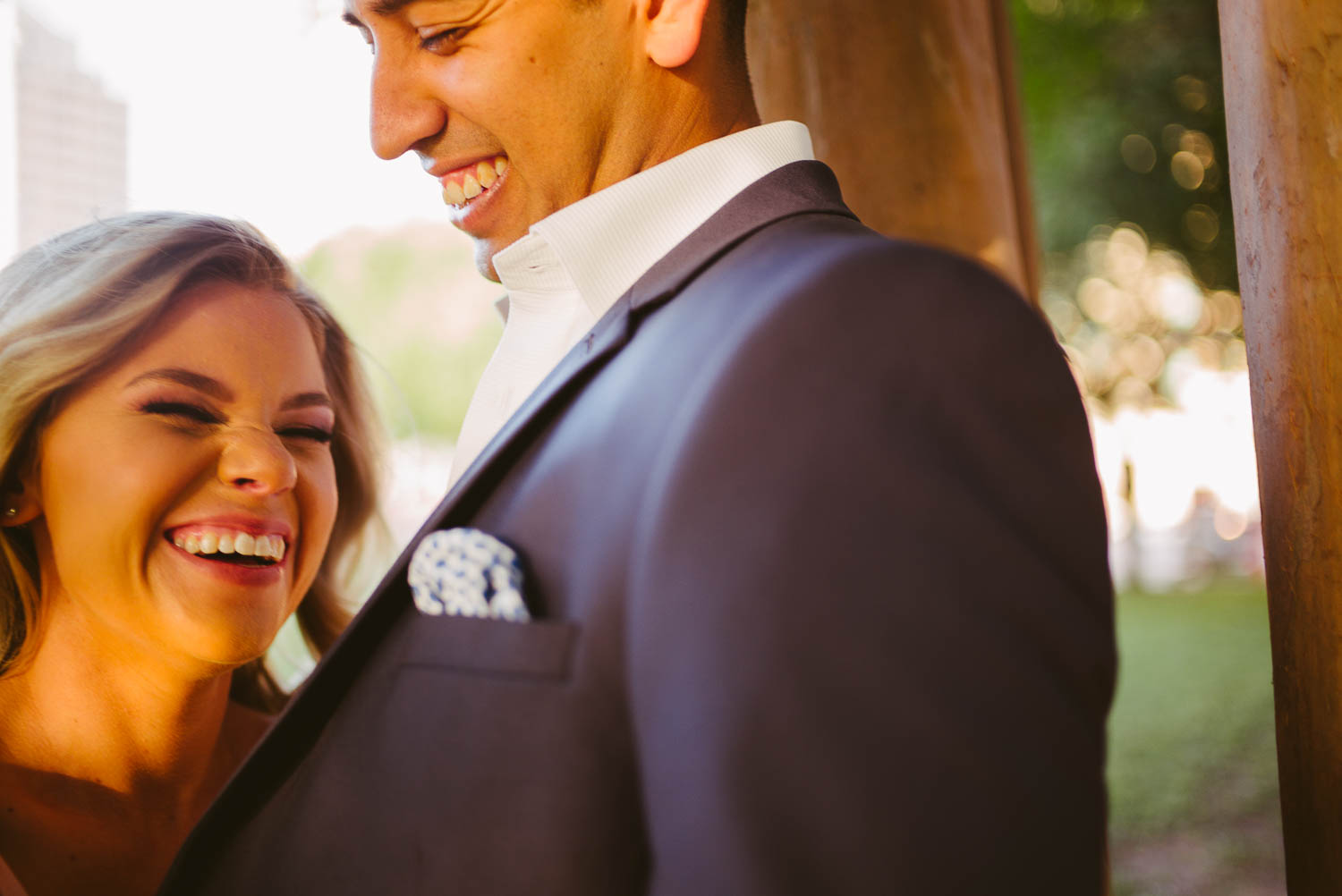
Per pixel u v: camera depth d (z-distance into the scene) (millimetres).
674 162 1017
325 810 912
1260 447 1201
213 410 1345
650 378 828
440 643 860
